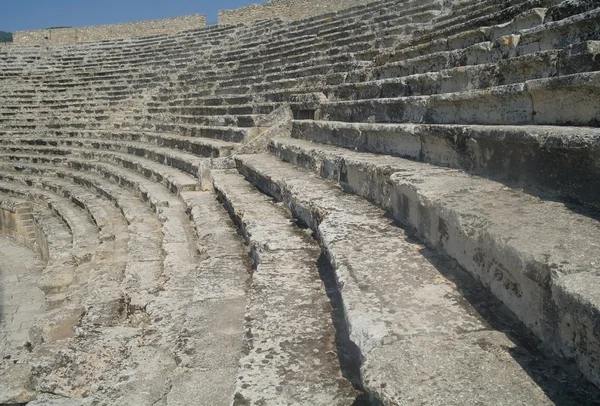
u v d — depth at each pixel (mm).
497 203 3119
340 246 3623
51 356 4398
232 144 10430
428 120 5863
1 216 14555
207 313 4117
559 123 3854
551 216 2752
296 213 5781
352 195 5344
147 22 29781
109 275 6363
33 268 11367
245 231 5805
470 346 2238
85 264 8086
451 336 2336
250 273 4977
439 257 3314
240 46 20281
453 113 5367
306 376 2686
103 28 30234
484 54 5914
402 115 6430
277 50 16562
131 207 9961
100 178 13469
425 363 2125
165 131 15320
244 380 2682
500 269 2605
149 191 10219
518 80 4848
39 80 23594
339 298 3582
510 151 3676
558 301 1959
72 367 3824
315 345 2980
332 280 3908
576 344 1951
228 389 3129
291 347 2973
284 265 4258
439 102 5504
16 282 10391
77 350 3959
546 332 2176
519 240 2410
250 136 10453
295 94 10695
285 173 7164
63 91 22109
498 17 7258
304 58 13734
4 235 14602
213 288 4609
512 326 2381
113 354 3896
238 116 11781
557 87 3699
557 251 2225
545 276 2111
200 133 13023
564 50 4203
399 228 4000
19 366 4426
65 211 11805
